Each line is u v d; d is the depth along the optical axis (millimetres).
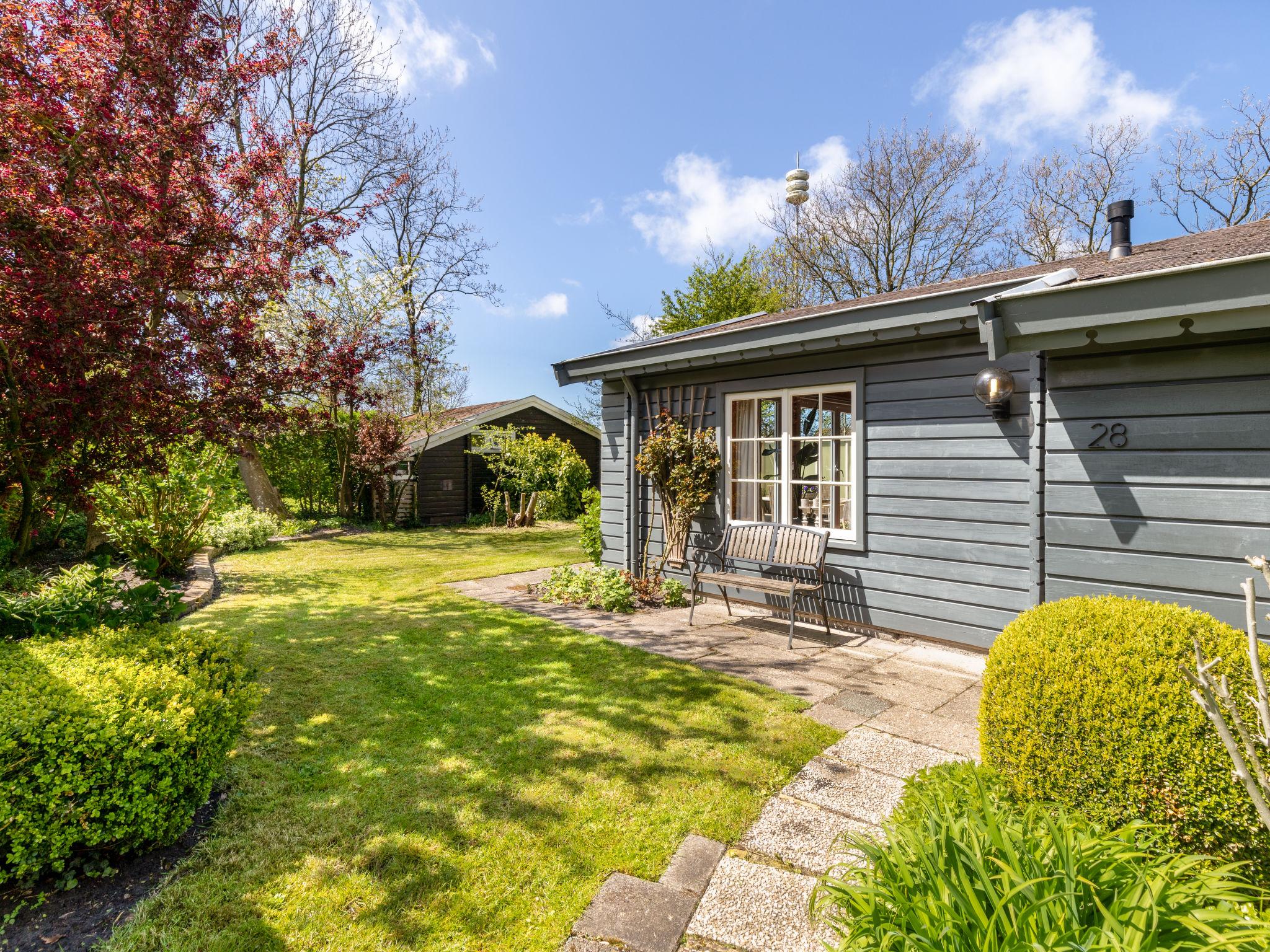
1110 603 2246
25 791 1927
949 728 3293
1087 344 3549
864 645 4824
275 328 11750
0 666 2441
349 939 1849
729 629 5320
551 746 3061
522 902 2004
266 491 13297
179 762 2205
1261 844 1736
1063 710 1999
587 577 6641
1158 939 1248
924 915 1283
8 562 5555
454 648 4699
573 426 18297
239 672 2887
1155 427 3674
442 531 13547
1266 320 2871
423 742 3107
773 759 2936
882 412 4992
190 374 5035
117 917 1941
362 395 7520
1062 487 4012
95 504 5988
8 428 4805
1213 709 1242
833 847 2234
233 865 2172
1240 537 3402
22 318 4137
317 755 2967
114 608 4000
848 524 5414
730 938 1858
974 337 4473
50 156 4238
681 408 6652
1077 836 1557
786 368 5648
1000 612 4355
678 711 3500
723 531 6266
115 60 4547
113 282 4262
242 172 5773
